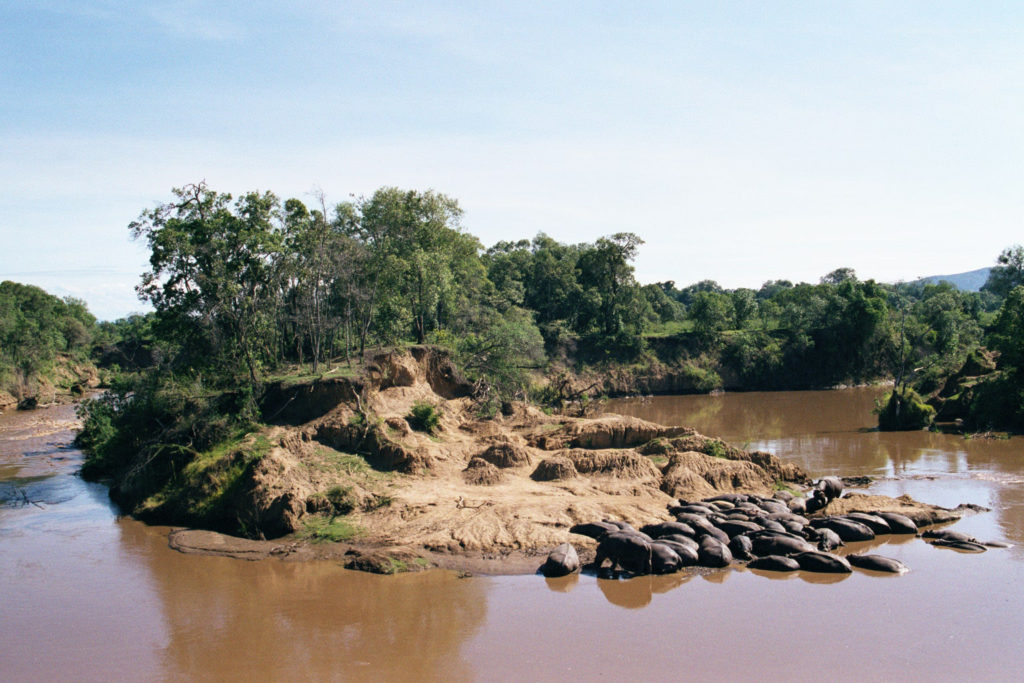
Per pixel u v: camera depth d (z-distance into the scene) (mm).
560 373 68000
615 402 72625
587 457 30734
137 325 91750
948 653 15609
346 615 18328
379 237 45094
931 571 20422
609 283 84938
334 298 41188
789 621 17312
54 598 19984
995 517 25656
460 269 57281
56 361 87000
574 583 20062
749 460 32875
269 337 39344
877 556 20828
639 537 20734
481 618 17891
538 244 104438
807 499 27188
